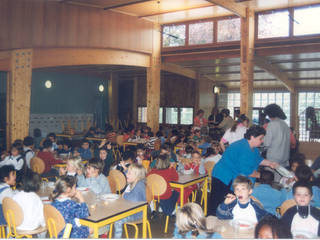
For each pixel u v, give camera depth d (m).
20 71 8.45
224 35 11.05
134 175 3.90
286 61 11.12
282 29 10.04
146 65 11.82
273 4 9.63
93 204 3.52
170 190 4.68
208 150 5.98
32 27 8.67
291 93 14.39
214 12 10.65
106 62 10.61
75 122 15.45
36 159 6.11
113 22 10.60
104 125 16.55
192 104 15.12
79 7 9.76
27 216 3.46
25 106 8.52
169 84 15.92
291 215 2.62
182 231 2.18
